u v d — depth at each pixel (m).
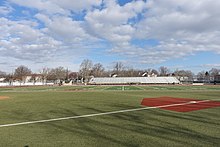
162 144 7.17
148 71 145.38
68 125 10.16
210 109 15.45
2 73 151.88
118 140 7.66
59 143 7.39
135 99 22.81
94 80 102.56
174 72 145.50
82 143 7.36
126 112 13.98
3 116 12.68
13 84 94.56
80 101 20.94
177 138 7.84
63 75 137.62
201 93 32.62
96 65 137.62
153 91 38.81
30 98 25.11
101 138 7.93
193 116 12.46
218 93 32.50
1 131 9.09
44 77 128.62
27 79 126.88
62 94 31.88
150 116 12.45
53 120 11.39
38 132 8.89
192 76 137.38
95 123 10.56
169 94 30.58
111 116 12.49
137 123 10.49
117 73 136.38
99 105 17.67
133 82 95.94
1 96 28.66
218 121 10.94
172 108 15.90
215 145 7.05
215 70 141.62
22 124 10.45
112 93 33.47
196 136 8.09
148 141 7.51
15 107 16.73
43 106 17.22
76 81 114.88
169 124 10.23
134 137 8.02
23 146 7.12
